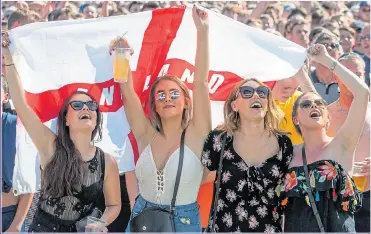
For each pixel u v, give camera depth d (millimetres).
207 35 16906
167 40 18125
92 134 16906
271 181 15984
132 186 19328
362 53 28234
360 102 16344
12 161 19562
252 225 15852
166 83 16938
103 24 18031
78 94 16844
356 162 18922
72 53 17891
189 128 17031
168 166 16688
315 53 16922
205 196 17875
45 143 16734
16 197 19750
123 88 17375
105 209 16891
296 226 15797
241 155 16109
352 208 15969
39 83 17703
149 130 17328
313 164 15992
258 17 30875
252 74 18141
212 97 18297
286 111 19219
